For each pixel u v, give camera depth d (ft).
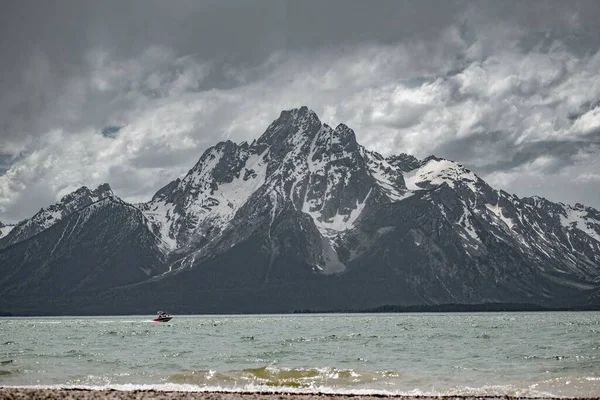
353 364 430.61
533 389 320.50
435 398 294.46
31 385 342.23
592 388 321.32
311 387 334.03
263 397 286.25
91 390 303.48
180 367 419.54
